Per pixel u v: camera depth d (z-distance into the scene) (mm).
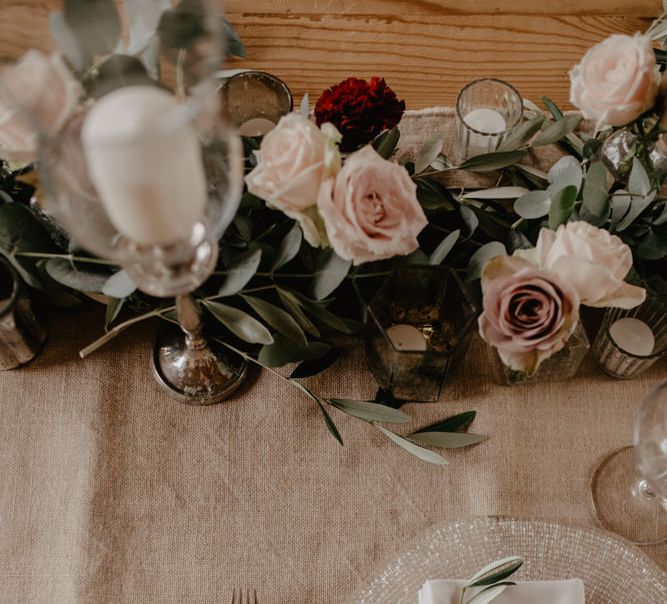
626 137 872
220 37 611
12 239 749
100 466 828
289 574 792
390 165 691
